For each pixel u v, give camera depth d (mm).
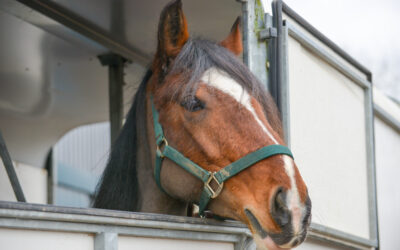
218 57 2389
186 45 2471
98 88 5086
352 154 3895
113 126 4625
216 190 2260
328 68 3695
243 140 2221
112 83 4637
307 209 2066
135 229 1972
